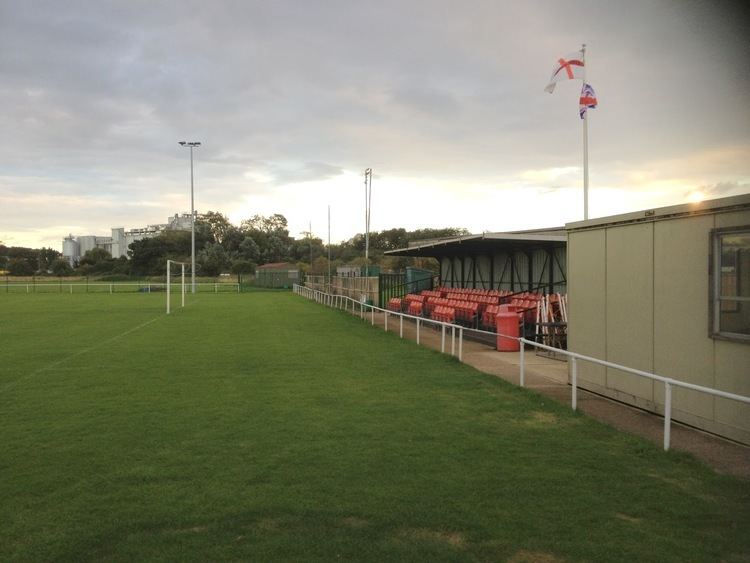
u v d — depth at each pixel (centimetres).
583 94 2123
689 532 436
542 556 403
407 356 1389
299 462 605
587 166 2120
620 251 873
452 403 883
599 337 931
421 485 537
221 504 496
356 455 628
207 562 398
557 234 2020
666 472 566
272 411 836
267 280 6850
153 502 502
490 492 518
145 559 403
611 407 853
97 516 475
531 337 1653
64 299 4322
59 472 582
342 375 1134
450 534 439
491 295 2216
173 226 15912
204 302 3959
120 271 9706
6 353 1470
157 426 757
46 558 407
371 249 8856
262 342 1689
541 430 727
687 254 737
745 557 397
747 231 648
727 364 677
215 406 870
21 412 839
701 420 718
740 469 575
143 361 1329
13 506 498
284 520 464
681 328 750
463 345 1644
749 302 652
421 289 3512
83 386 1034
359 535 437
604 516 465
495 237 1734
